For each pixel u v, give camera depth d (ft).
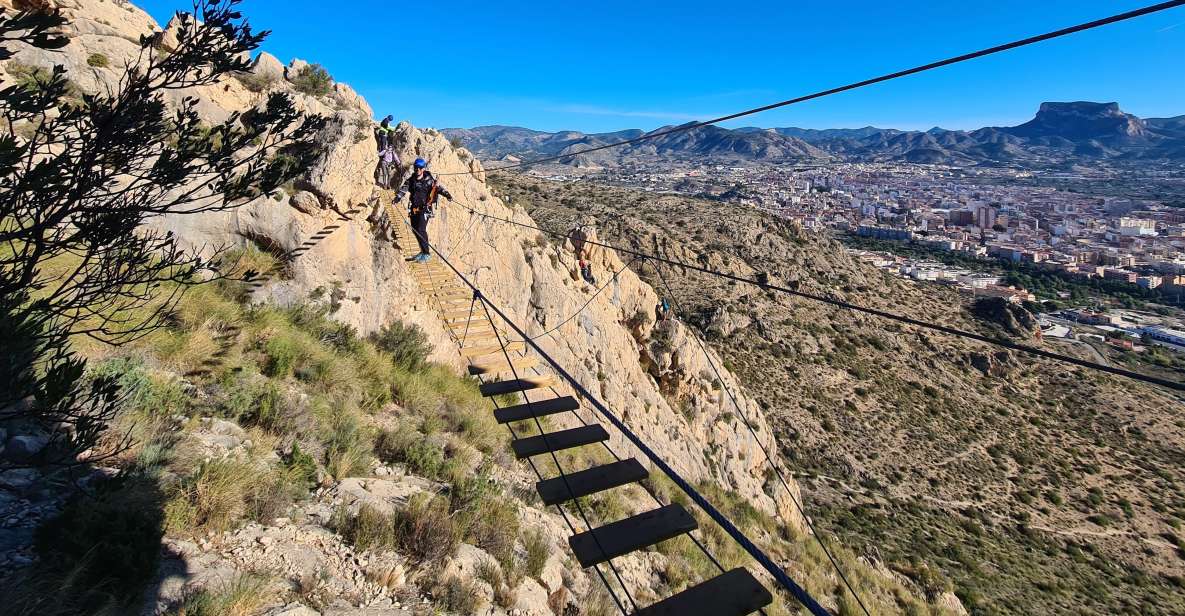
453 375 44.86
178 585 14.34
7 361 10.58
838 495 169.07
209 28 12.42
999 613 102.58
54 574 12.66
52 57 32.60
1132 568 172.86
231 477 18.49
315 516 19.72
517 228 69.21
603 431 18.98
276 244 38.32
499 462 34.22
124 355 22.97
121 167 12.20
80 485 15.97
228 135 13.57
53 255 11.85
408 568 18.90
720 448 82.17
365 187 45.39
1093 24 8.72
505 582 21.21
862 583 58.80
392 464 26.73
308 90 54.60
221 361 26.71
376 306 42.63
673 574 30.55
